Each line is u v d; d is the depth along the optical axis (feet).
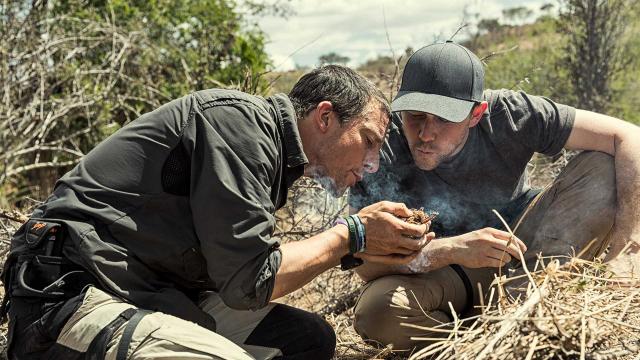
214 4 27.61
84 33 26.00
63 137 23.81
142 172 7.30
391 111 8.54
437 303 9.51
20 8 23.21
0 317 7.57
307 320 8.45
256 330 8.40
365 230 7.75
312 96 7.64
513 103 9.60
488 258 8.73
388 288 9.25
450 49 9.21
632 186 9.25
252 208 7.12
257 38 28.25
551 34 33.81
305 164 7.77
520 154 9.62
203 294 8.68
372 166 7.85
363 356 9.43
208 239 7.16
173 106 7.44
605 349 6.96
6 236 11.85
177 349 6.86
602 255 10.33
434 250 9.03
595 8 30.27
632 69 30.68
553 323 6.78
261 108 7.45
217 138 7.20
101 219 7.22
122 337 6.81
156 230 7.32
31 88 23.95
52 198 7.50
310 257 7.50
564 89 30.96
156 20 27.14
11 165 22.38
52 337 6.98
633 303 7.59
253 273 7.17
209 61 27.68
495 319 7.07
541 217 9.86
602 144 9.57
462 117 8.92
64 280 7.10
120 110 27.14
